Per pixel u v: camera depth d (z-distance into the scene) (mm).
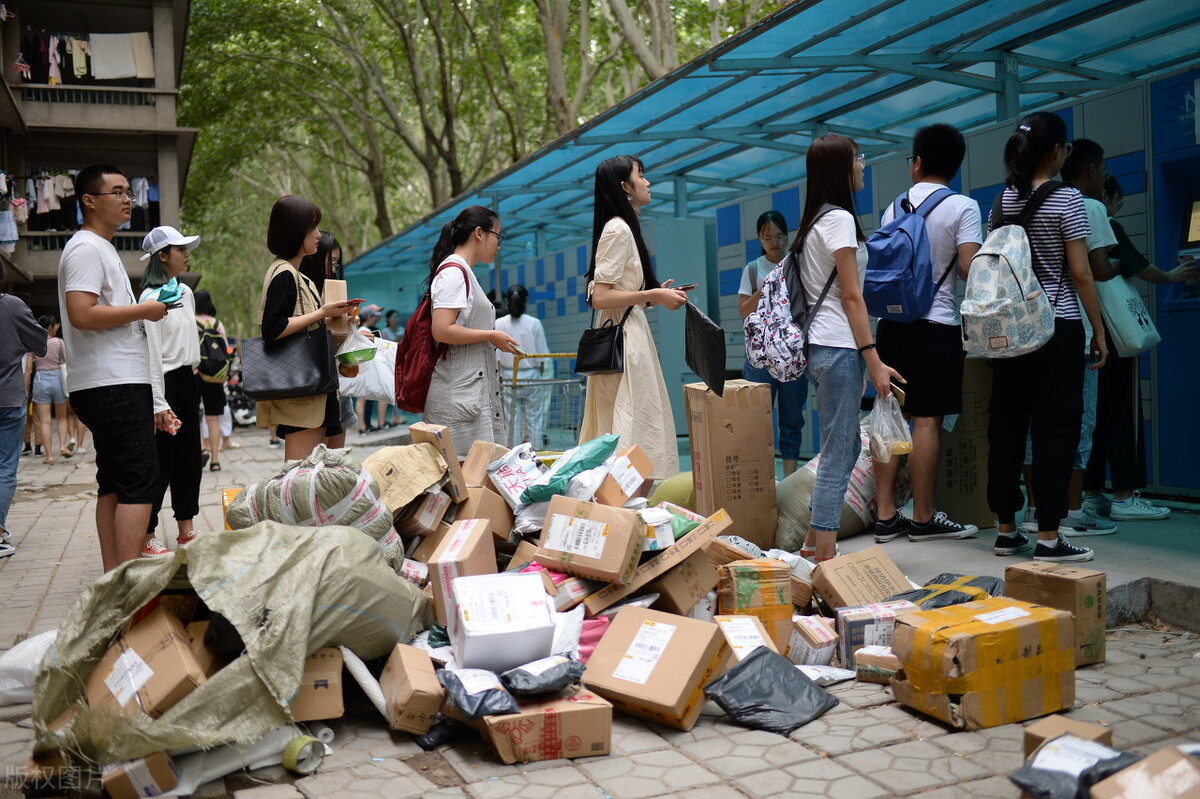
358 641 3506
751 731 3363
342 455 4004
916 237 5078
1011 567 4105
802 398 7305
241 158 29938
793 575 4473
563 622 3709
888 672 3688
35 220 19500
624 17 15320
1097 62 8008
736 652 3697
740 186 12375
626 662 3525
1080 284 4652
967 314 4590
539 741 3119
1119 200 5840
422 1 21578
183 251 6227
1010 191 4910
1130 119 6152
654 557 3949
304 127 32188
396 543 4090
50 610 5297
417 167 33812
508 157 28047
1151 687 3617
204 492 10156
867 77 8039
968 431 5738
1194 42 7539
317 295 5383
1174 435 6023
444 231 5270
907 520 5516
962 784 2871
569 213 14977
